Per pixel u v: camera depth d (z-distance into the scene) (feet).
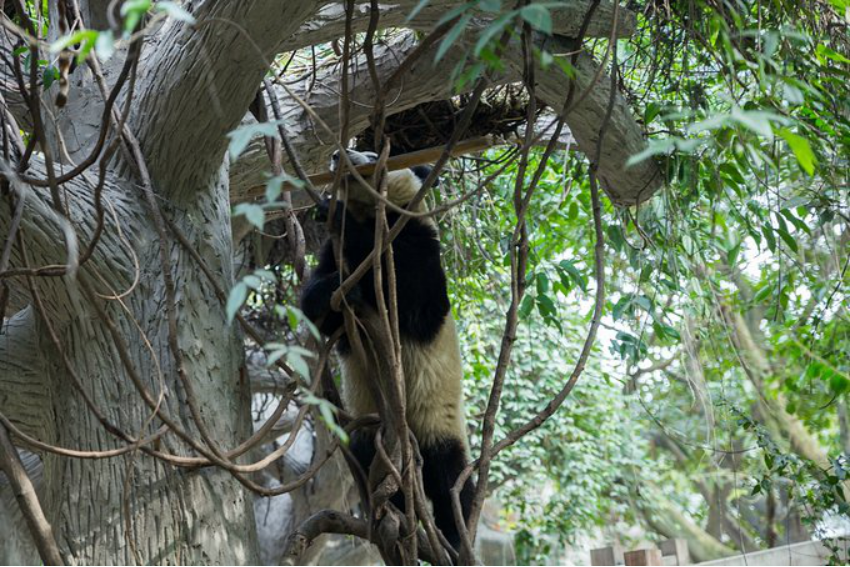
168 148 11.21
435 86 14.06
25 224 10.30
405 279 13.67
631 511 39.29
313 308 11.89
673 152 13.71
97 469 10.15
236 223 17.57
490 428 10.11
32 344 12.18
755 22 12.38
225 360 11.18
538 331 23.08
